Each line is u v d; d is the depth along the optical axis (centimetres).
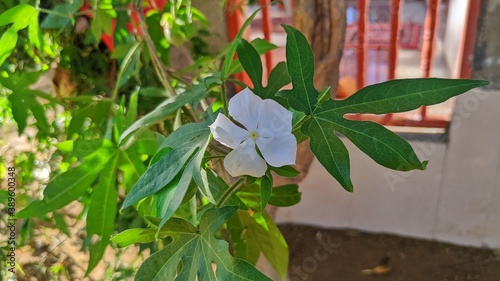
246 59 24
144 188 20
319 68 40
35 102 38
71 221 64
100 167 30
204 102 33
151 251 50
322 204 73
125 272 56
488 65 55
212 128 18
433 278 67
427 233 70
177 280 20
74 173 29
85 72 47
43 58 46
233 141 18
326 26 38
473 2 52
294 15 39
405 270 69
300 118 19
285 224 76
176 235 21
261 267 49
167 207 18
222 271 20
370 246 71
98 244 31
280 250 31
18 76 40
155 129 39
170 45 44
